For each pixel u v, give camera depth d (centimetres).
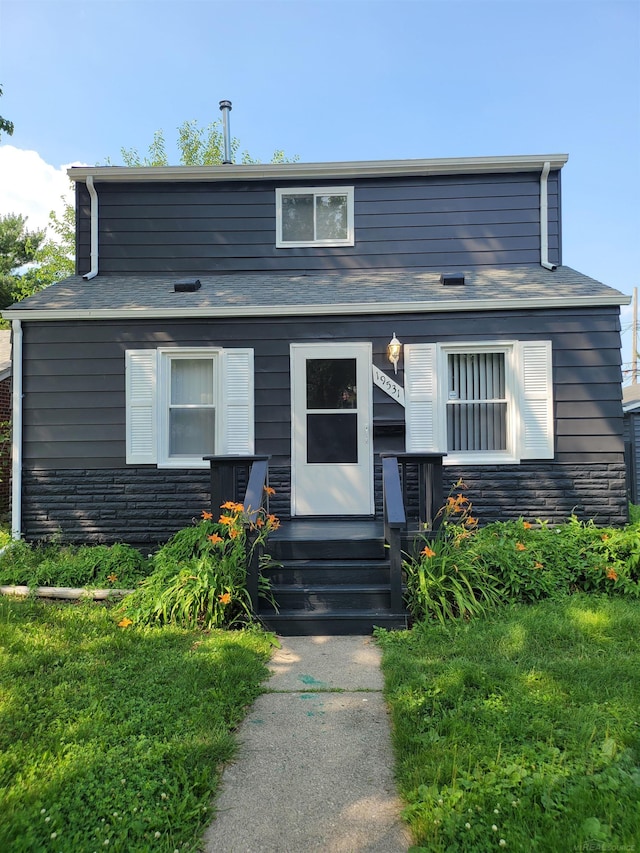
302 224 805
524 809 214
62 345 673
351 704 330
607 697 307
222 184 800
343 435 673
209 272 796
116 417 671
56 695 321
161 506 668
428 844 201
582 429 653
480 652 381
